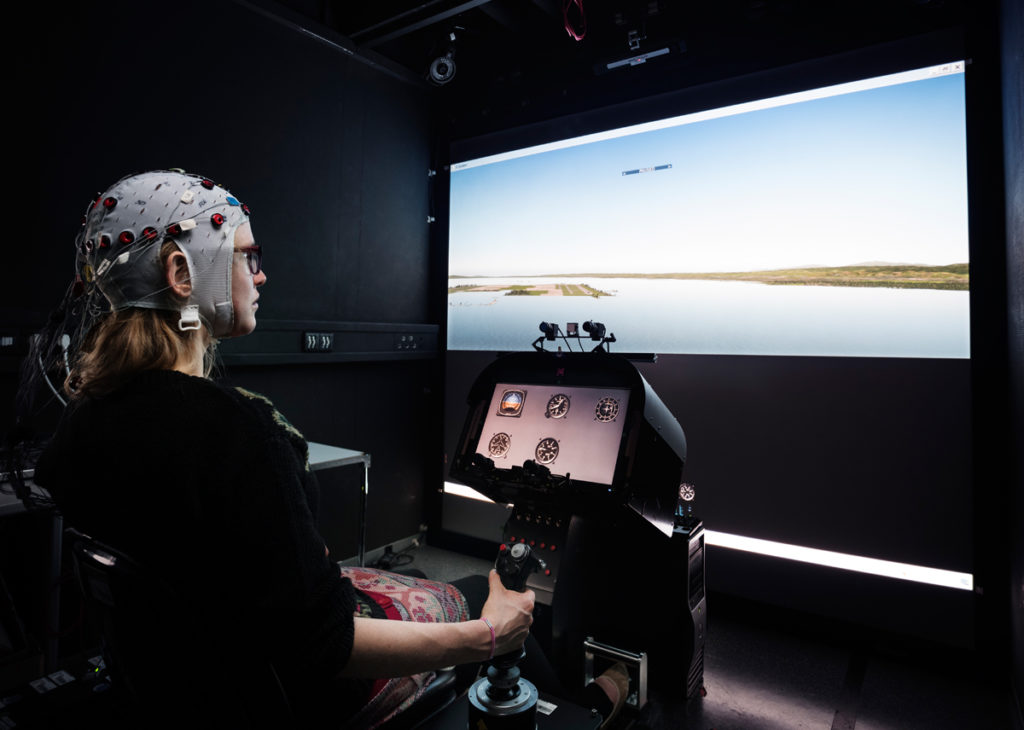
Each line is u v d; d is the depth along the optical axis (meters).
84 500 0.69
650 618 1.99
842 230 2.46
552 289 3.22
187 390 0.68
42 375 0.83
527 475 1.67
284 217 2.84
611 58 2.94
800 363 2.55
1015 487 1.94
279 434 0.69
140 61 2.31
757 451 2.64
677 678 1.97
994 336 2.15
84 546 0.79
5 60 1.97
